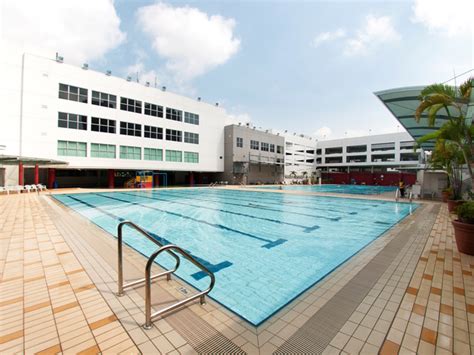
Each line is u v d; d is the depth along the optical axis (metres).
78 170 25.98
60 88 19.17
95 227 6.41
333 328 2.16
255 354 1.82
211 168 31.11
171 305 2.44
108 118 21.80
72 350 1.83
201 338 2.01
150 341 1.95
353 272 3.53
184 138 28.09
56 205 10.34
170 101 26.73
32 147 17.84
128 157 23.19
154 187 26.14
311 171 49.72
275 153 38.53
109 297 2.68
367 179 38.50
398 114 12.20
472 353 1.81
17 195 14.36
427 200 13.95
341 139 47.28
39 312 2.36
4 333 2.03
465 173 12.12
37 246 4.60
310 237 6.20
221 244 5.57
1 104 16.80
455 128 5.37
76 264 3.69
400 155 39.66
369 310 2.46
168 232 6.76
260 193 19.73
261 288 3.21
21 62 17.62
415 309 2.47
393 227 6.83
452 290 2.90
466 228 4.27
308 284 3.34
